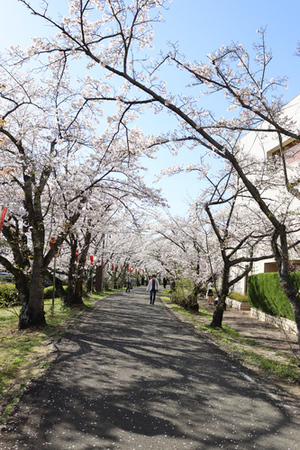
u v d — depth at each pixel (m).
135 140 10.41
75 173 12.34
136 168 11.98
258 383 5.96
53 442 3.47
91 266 23.36
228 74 7.59
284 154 8.15
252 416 4.41
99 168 11.62
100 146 11.27
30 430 3.71
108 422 4.00
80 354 7.25
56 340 8.56
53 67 8.52
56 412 4.21
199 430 3.92
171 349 8.36
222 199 13.02
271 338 11.59
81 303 16.80
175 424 4.05
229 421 4.21
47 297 21.16
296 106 15.73
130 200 14.09
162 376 6.01
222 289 12.69
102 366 6.42
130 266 46.41
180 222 17.66
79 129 11.67
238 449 3.51
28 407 4.32
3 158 10.76
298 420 4.36
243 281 24.16
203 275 16.55
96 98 7.40
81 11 6.43
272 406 4.82
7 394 4.77
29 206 10.34
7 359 6.63
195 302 17.88
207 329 11.95
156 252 24.50
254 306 18.64
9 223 11.12
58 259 19.17
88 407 4.41
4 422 3.88
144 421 4.09
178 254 19.05
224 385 5.71
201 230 17.27
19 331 9.76
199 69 7.59
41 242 10.38
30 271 11.12
